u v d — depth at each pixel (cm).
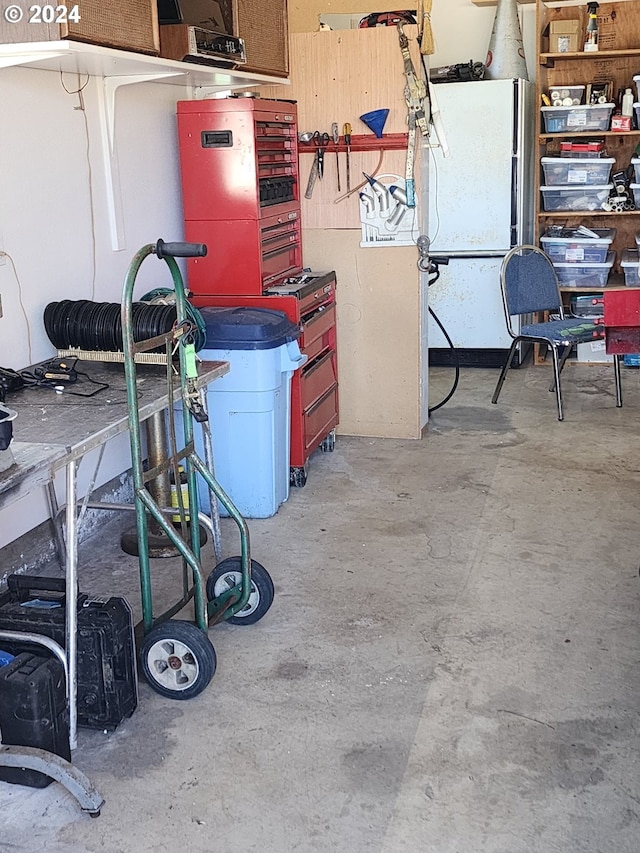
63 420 246
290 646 280
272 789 217
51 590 246
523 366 630
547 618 292
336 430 486
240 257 394
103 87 354
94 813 209
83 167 347
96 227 357
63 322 314
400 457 450
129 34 295
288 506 391
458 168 591
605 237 588
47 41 265
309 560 338
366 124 435
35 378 290
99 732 241
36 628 235
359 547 349
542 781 216
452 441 472
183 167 391
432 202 601
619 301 485
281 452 383
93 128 352
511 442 468
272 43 404
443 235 605
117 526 379
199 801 213
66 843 202
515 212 591
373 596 310
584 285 596
